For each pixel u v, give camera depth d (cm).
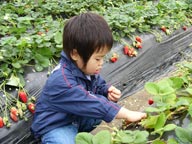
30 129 119
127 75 178
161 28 212
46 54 148
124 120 118
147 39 199
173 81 116
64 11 224
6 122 120
